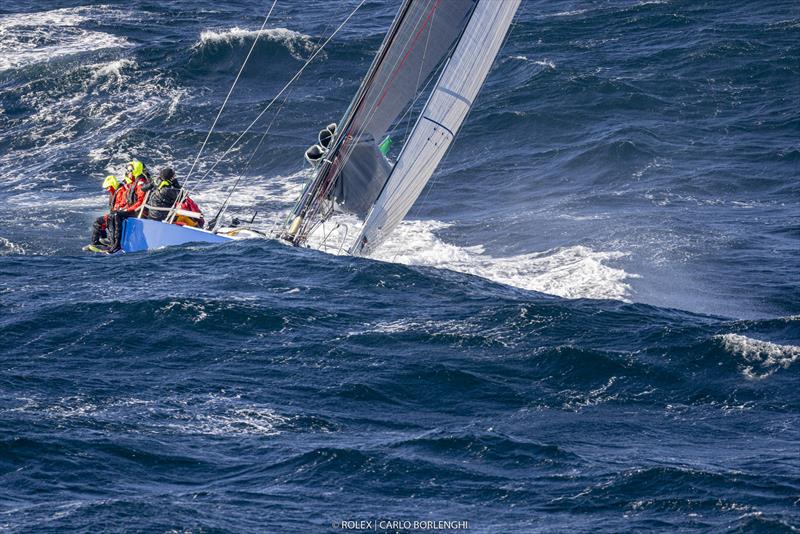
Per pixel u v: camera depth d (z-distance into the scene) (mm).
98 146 125938
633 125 126062
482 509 39219
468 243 90125
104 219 82688
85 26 174250
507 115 130500
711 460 43594
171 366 52094
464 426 46406
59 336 55094
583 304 61812
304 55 153625
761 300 75625
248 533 36781
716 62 145125
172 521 37250
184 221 80062
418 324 57812
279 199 106438
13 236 92125
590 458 43594
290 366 52250
